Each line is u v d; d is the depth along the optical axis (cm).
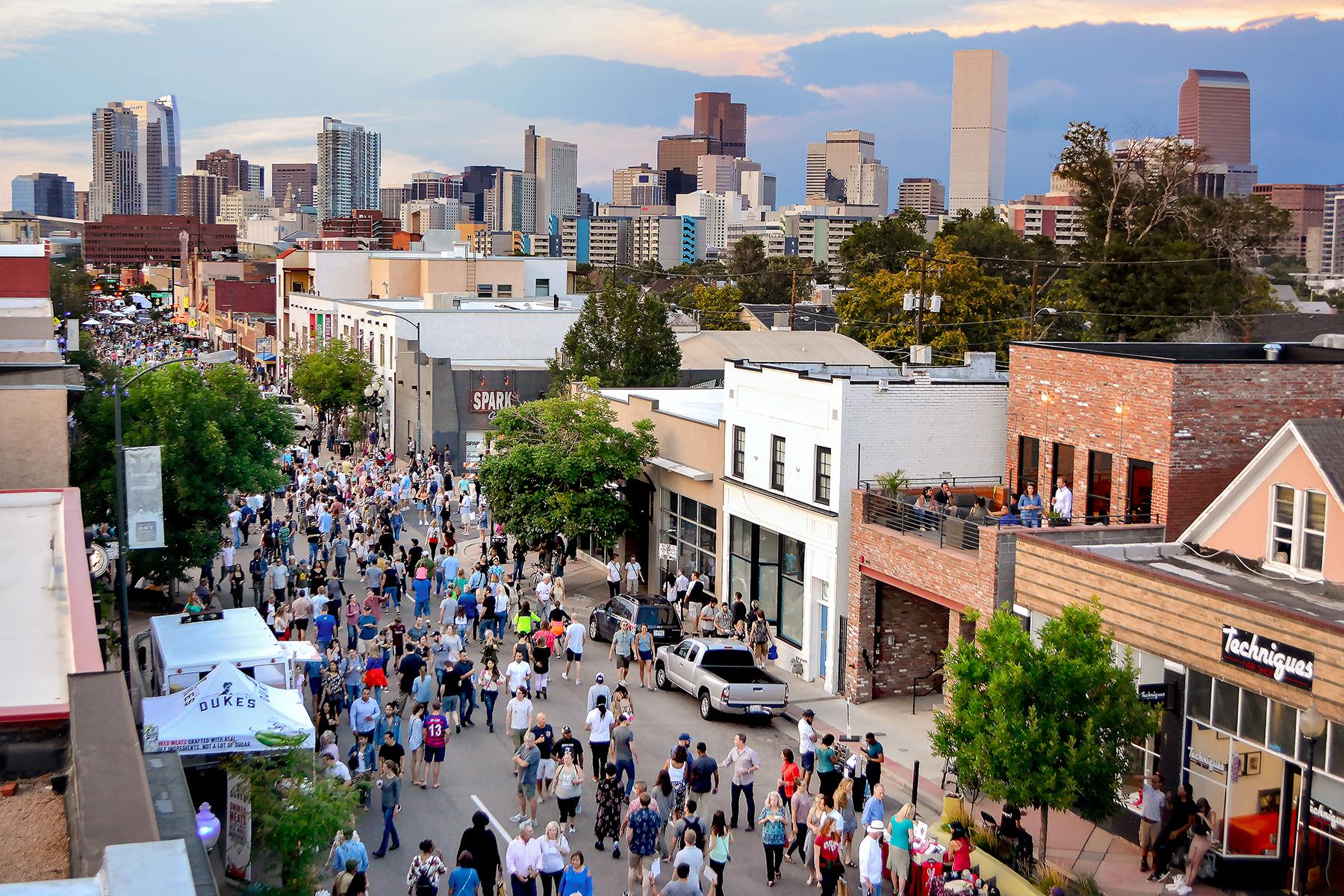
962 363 7181
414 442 7662
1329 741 2042
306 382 8188
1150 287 7469
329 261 11225
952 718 2500
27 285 4147
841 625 3381
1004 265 13212
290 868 1686
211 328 15900
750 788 2431
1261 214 8000
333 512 4959
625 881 2155
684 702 3259
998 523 2961
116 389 2811
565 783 2334
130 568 3922
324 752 2364
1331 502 2328
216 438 3950
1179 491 2769
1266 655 2120
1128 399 2877
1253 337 7344
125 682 1152
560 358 7162
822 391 3450
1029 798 2036
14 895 664
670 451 4422
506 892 2061
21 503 2023
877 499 3272
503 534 4769
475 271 10862
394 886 2119
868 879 2034
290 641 2966
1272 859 2144
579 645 3366
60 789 1073
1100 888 2153
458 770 2705
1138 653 2419
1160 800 2278
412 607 4169
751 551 3875
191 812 1255
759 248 18388
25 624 1455
